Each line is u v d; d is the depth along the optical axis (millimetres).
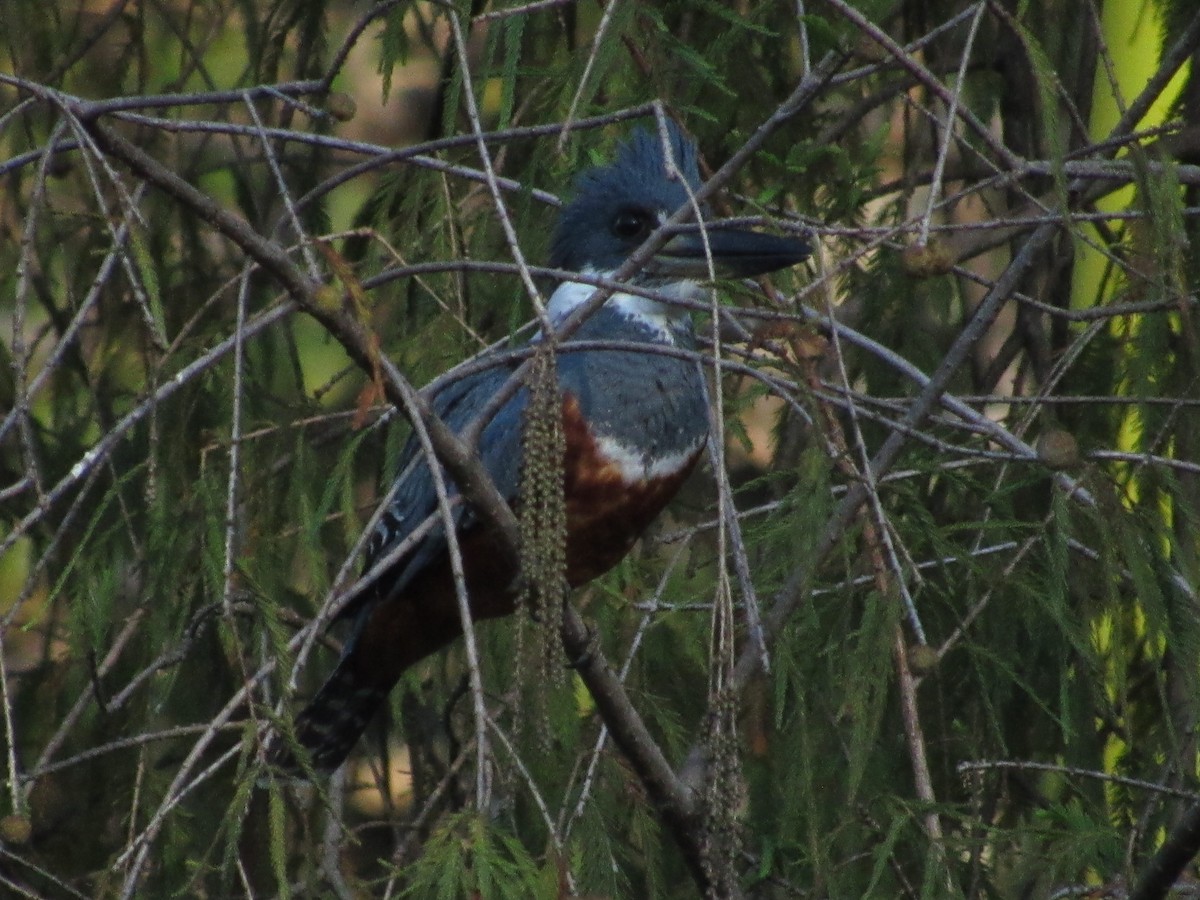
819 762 5945
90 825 7207
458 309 6488
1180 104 7230
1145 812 5176
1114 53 8359
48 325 7480
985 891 5633
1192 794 4852
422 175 6691
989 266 8930
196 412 6664
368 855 8117
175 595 6188
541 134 4805
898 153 8547
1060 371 5980
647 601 6430
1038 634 5844
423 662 8000
